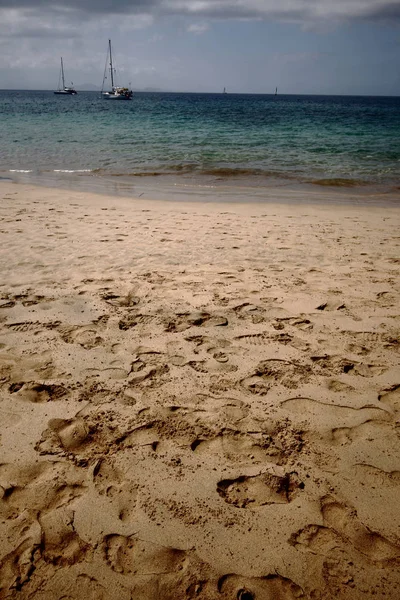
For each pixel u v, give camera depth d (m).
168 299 3.42
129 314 3.13
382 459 1.83
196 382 2.34
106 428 1.98
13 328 2.86
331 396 2.25
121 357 2.57
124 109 44.88
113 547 1.43
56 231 5.44
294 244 5.18
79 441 1.90
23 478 1.69
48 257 4.38
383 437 1.96
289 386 2.33
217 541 1.46
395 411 2.14
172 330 2.92
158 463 1.79
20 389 2.24
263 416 2.09
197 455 1.84
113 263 4.26
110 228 5.70
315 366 2.52
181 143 16.30
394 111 50.41
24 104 58.09
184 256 4.56
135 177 10.27
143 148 14.84
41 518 1.52
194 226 5.96
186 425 2.01
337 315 3.21
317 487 1.69
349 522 1.54
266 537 1.48
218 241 5.21
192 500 1.62
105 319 3.04
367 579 1.34
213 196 8.48
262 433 1.98
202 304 3.35
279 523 1.53
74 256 4.44
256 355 2.63
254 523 1.53
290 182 9.98
